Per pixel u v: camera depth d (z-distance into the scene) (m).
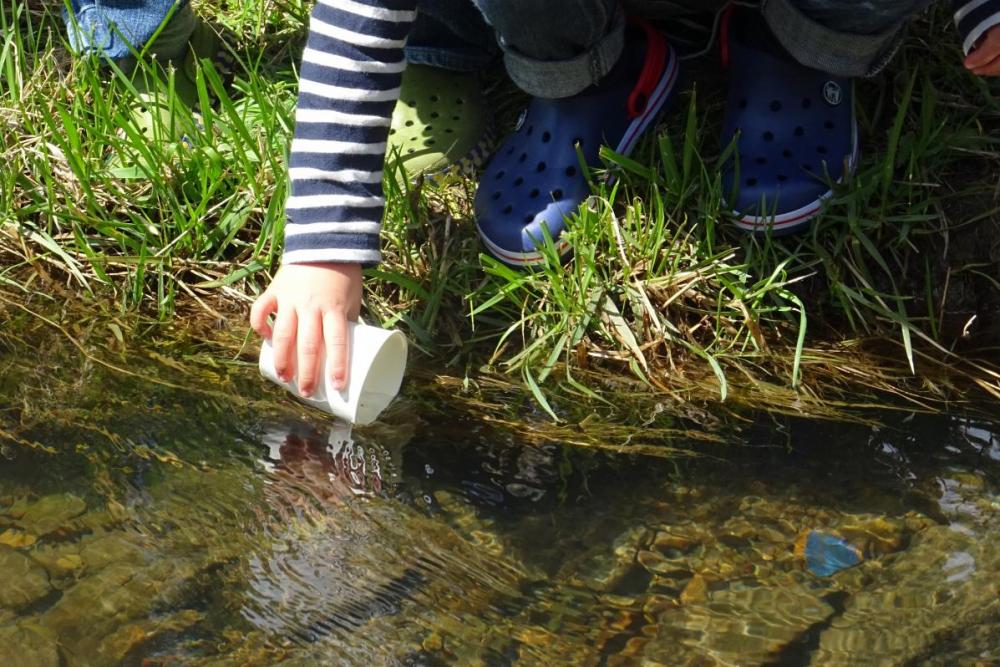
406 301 1.85
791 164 1.90
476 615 1.18
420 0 2.00
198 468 1.41
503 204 1.88
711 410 1.65
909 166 1.96
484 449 1.51
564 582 1.24
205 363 1.67
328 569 1.24
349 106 1.53
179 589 1.19
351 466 1.44
